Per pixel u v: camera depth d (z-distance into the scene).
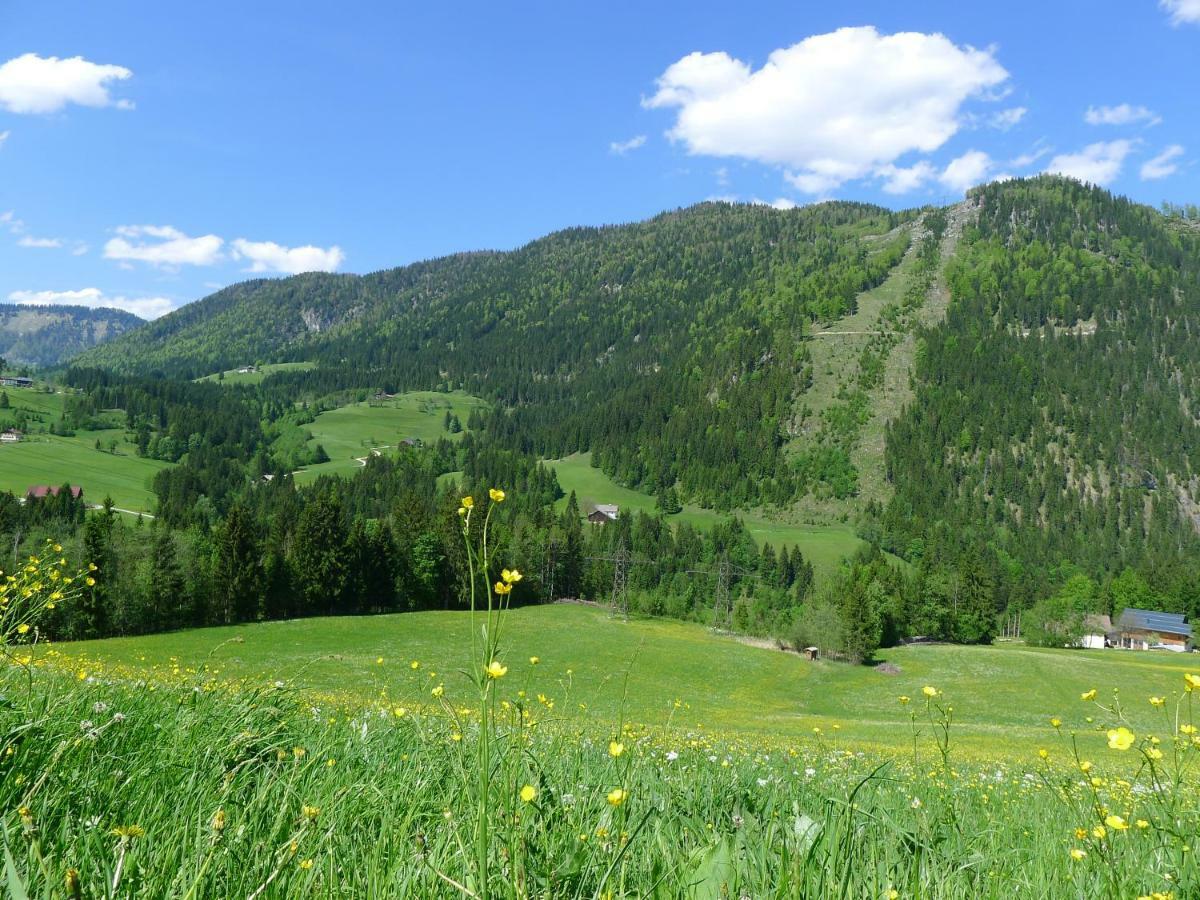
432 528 88.19
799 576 140.38
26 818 1.85
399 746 4.02
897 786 4.41
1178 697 2.91
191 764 3.03
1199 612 132.50
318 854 2.21
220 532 71.62
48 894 1.73
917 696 61.62
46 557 4.64
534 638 69.62
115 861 2.06
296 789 2.92
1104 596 141.00
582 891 2.07
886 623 95.06
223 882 2.02
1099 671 68.62
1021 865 2.82
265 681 4.68
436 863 2.10
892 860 2.47
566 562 108.25
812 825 2.67
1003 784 6.66
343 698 6.77
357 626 67.94
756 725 35.00
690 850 2.41
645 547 141.75
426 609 87.00
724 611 103.81
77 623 46.75
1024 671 69.94
